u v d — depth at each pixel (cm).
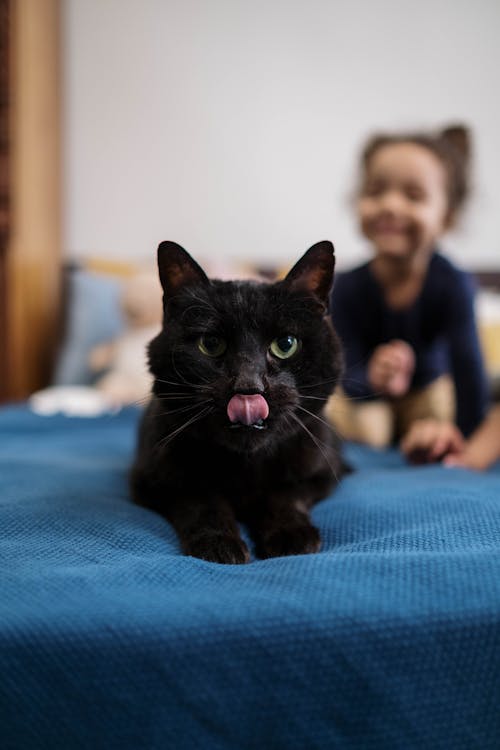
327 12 239
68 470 108
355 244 249
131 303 204
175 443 84
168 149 247
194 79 244
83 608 50
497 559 60
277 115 245
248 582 57
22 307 211
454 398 168
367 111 243
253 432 76
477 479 103
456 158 171
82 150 247
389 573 57
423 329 176
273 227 250
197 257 248
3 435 151
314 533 73
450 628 50
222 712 47
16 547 65
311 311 85
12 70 204
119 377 194
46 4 225
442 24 238
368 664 49
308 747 48
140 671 46
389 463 138
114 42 242
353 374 167
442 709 50
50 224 236
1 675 46
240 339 81
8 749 45
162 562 61
